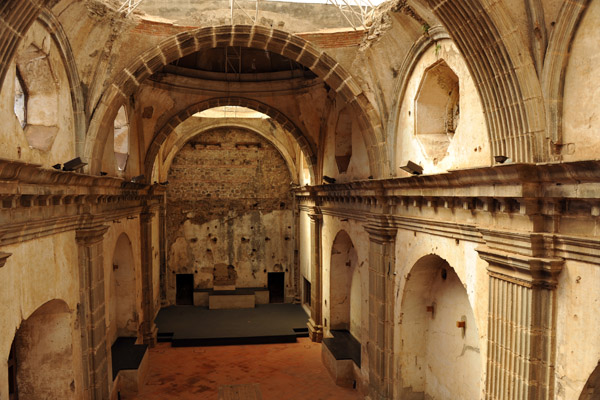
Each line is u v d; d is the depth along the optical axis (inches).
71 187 297.3
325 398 447.8
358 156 457.7
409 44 333.1
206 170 815.1
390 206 378.0
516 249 216.1
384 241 377.4
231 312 747.4
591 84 186.5
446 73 318.0
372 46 358.0
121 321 534.3
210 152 814.5
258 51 583.5
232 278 826.2
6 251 220.8
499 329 231.3
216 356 566.6
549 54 199.2
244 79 592.1
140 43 349.7
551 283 201.6
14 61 233.1
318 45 370.9
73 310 316.5
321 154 597.9
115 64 343.3
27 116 290.7
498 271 229.5
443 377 346.3
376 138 385.1
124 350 492.1
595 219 184.1
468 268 266.7
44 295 267.7
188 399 444.8
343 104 498.6
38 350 304.5
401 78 355.3
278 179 829.8
